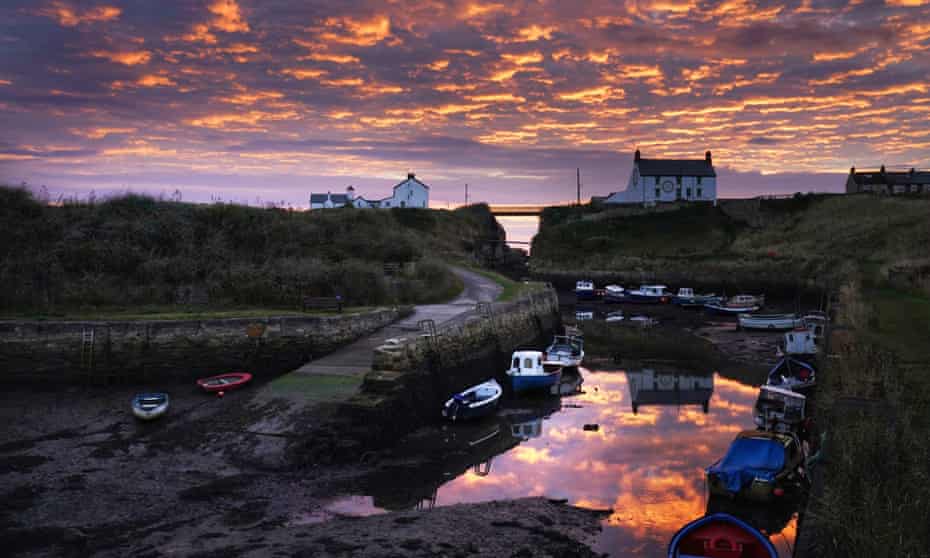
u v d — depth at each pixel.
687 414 25.53
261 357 25.44
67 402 21.92
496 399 25.20
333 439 18.83
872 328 29.30
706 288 69.94
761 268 72.06
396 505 15.95
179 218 38.28
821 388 22.66
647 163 107.06
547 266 89.88
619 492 17.28
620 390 29.97
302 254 40.03
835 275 59.53
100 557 12.67
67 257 31.72
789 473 17.09
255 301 31.53
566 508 16.11
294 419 19.80
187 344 24.53
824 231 82.00
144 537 13.58
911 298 38.94
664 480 18.22
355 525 14.40
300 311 29.86
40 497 15.40
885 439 14.30
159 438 19.05
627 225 97.25
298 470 17.53
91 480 16.39
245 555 12.58
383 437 20.25
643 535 14.55
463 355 28.39
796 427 21.81
